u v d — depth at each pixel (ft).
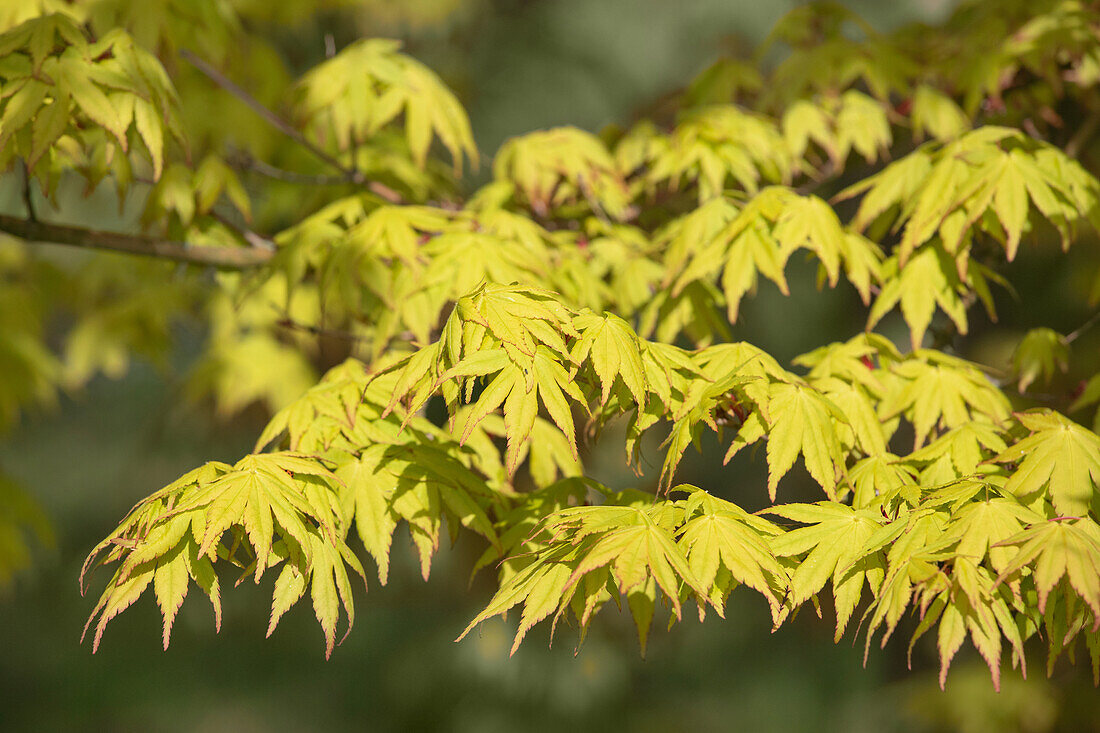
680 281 7.20
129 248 8.05
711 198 8.86
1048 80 9.66
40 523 13.94
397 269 7.47
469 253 7.24
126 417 38.55
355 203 8.57
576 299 7.73
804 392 5.54
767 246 7.00
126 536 4.80
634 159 10.20
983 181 6.73
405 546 19.94
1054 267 16.84
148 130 6.64
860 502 5.42
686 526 4.73
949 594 4.40
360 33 19.99
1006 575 4.15
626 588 4.12
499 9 23.52
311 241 8.05
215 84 11.90
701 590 4.25
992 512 4.59
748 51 21.90
